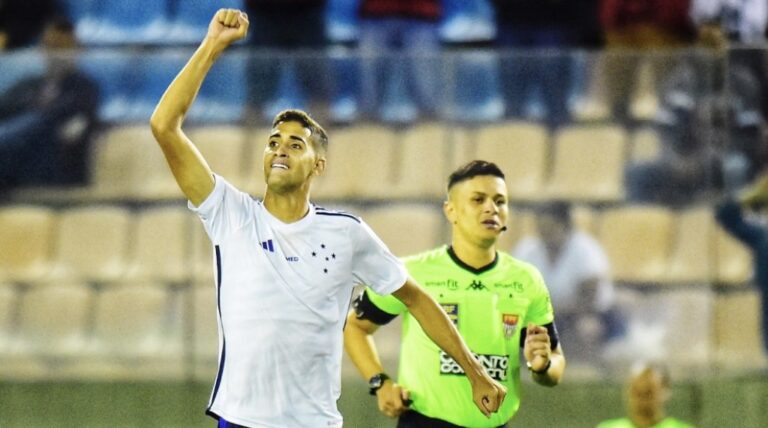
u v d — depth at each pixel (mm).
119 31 34688
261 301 17094
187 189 17078
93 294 28406
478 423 20766
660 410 27234
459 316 20984
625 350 27875
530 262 27953
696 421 27719
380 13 33875
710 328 27953
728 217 28094
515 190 28094
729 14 34469
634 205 28094
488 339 20969
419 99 28125
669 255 28031
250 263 17188
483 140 28078
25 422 28250
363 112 28141
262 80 28188
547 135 28109
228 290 17266
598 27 34375
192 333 28281
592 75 28125
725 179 28109
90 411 28219
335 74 28172
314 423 17406
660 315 27922
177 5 34969
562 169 28094
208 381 28203
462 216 21047
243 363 17109
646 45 33969
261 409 17109
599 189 28094
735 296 28016
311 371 17328
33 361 28344
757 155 28078
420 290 18219
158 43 34438
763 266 27953
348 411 27766
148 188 28453
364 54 28109
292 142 17375
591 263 27938
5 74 28422
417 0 33875
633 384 27109
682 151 28094
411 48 33906
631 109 28141
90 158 28500
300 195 17484
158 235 28438
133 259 28422
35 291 28406
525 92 28125
